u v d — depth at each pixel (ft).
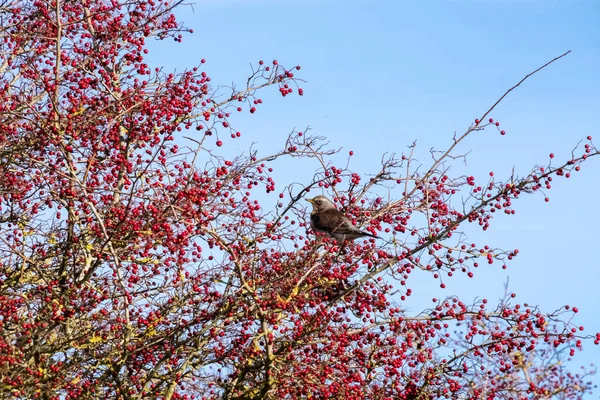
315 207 52.80
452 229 49.29
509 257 49.32
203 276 49.26
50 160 54.49
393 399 48.19
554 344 48.34
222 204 47.96
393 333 48.62
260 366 48.44
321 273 48.34
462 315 48.73
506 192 49.70
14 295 50.21
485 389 47.75
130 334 48.88
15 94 55.77
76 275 51.13
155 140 53.47
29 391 45.14
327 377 46.85
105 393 48.60
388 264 49.01
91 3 57.98
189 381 51.55
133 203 50.49
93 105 54.19
